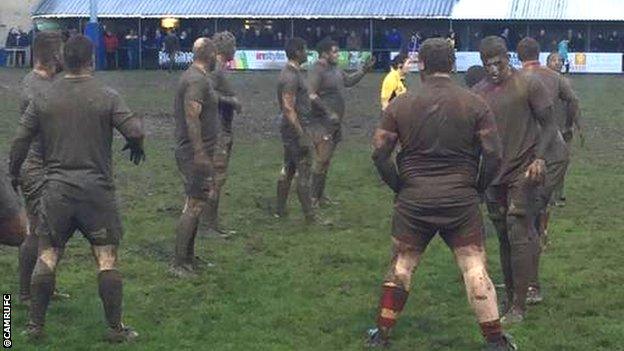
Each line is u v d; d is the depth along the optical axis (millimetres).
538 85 8125
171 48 49750
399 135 7242
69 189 7430
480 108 7156
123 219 12727
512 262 8320
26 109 7785
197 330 8156
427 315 8531
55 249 7680
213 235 11711
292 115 12211
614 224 12539
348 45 52062
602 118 26781
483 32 52219
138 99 32344
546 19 50969
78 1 53250
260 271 10133
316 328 8234
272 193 14742
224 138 11641
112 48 51344
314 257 10766
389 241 11570
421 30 52688
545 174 8344
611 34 51719
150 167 17359
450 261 10422
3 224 4359
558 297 9125
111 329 7828
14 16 58688
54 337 7906
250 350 7664
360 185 15570
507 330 8102
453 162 7195
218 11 52562
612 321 8406
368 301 9008
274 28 53031
